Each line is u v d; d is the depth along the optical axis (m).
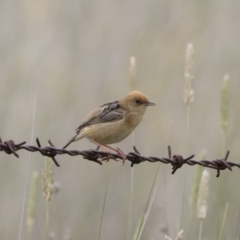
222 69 21.78
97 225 18.27
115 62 21.58
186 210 17.52
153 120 20.56
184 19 22.52
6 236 17.70
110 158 11.93
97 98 20.72
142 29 22.22
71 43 21.75
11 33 21.42
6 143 11.00
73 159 19.36
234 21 22.59
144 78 21.62
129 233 13.06
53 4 22.47
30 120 19.62
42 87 20.56
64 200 18.47
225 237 16.28
